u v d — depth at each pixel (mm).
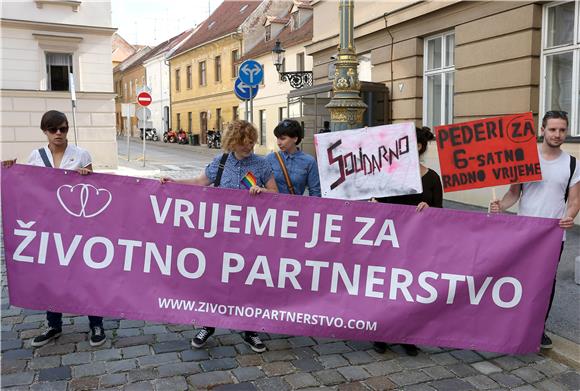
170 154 32312
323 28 17766
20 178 4324
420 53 13086
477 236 4191
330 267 4281
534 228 4145
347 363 4242
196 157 29688
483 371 4148
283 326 4305
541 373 4125
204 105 41969
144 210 4340
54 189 4344
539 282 4156
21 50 19547
